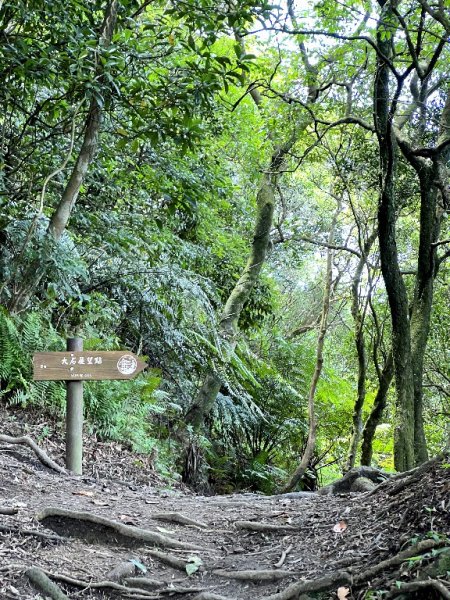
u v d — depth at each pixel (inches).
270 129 432.1
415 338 357.7
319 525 169.5
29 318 274.4
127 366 234.7
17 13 252.4
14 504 167.0
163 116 275.7
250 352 484.4
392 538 138.9
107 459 271.0
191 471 351.3
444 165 358.6
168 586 141.9
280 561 148.9
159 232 373.7
